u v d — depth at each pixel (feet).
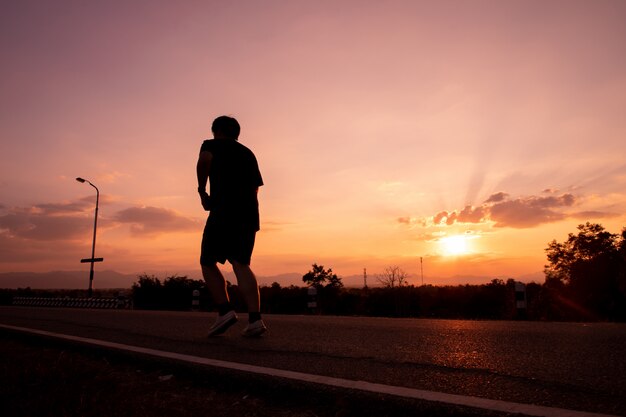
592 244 117.29
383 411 6.91
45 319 24.09
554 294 120.26
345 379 8.16
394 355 10.40
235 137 13.67
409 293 122.21
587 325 15.98
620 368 8.45
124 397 8.21
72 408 7.52
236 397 8.32
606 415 5.93
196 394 8.53
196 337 14.12
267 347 11.78
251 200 13.28
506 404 6.46
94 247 101.24
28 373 9.89
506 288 81.82
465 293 137.18
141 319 22.56
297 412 7.36
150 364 10.67
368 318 22.53
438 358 9.93
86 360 11.86
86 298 96.73
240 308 72.64
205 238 13.51
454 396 6.92
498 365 9.03
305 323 18.60
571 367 8.64
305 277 173.78
